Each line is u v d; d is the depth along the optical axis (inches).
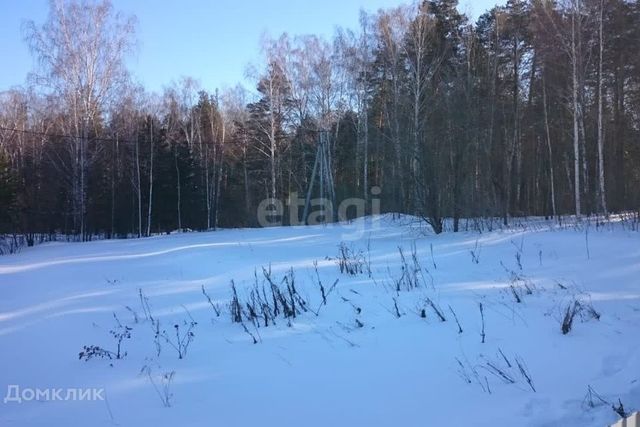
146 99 1633.9
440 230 639.1
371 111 1393.9
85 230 1142.3
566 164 1144.8
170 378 217.9
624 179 985.5
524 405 173.2
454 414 170.7
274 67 1400.1
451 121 669.9
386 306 305.1
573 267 364.8
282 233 836.6
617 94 1058.1
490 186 788.6
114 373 227.6
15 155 1574.8
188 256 562.3
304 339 262.7
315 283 379.9
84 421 178.5
